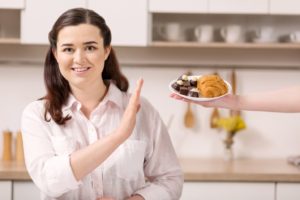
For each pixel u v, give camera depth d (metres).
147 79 3.35
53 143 1.66
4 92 3.32
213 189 2.76
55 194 1.52
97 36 1.55
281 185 2.76
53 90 1.70
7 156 3.16
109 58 1.80
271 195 2.76
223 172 2.76
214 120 3.27
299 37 3.09
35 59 3.31
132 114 1.42
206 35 3.11
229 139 3.25
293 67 3.36
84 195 1.68
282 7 3.02
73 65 1.54
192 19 3.22
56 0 2.96
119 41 3.00
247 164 3.08
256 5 3.01
